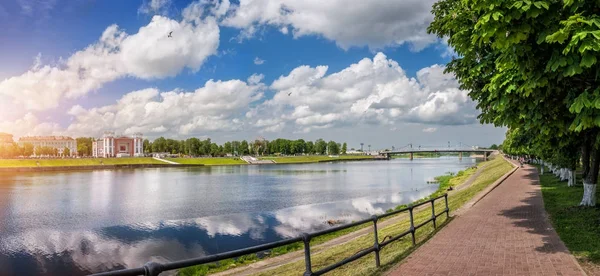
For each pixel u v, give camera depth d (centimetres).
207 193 5112
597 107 718
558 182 3138
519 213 1670
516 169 5150
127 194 5078
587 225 1309
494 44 762
